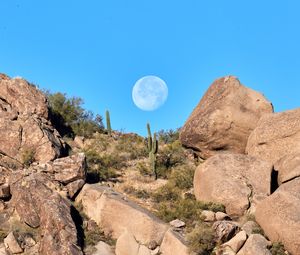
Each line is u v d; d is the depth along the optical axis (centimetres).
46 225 2625
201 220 2775
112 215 2794
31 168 2981
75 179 2970
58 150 3172
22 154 3108
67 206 2745
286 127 3194
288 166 3017
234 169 2984
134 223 2738
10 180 2892
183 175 3244
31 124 3194
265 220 2692
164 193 3094
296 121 3188
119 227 2767
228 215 2859
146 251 2653
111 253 2677
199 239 2594
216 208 2853
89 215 2862
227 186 2906
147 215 2744
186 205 2873
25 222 2756
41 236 2656
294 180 2812
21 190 2803
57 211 2655
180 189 3170
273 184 3066
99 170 3231
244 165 3005
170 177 3288
